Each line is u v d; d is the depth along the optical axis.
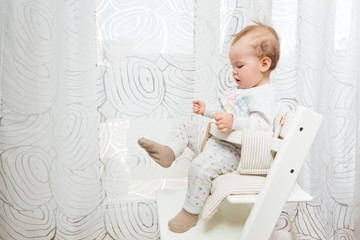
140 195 1.06
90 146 0.97
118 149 1.03
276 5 0.99
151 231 1.07
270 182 0.54
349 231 1.07
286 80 1.03
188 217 0.64
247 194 0.57
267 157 0.58
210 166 0.66
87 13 0.92
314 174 1.06
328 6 0.99
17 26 0.89
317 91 1.02
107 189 1.04
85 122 0.96
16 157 0.94
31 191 0.96
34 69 0.92
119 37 0.98
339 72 1.02
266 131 0.59
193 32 1.01
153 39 1.00
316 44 0.99
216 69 1.02
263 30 0.74
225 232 0.63
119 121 1.01
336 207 1.07
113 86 0.99
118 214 1.05
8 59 0.90
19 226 0.97
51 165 0.97
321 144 1.06
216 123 0.61
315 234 1.05
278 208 0.56
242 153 0.59
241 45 0.72
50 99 0.94
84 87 0.95
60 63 0.93
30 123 0.94
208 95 1.04
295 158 0.54
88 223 1.01
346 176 1.07
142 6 0.98
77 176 0.98
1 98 0.91
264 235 0.56
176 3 0.99
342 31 1.00
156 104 1.03
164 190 0.85
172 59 1.01
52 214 0.98
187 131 0.81
